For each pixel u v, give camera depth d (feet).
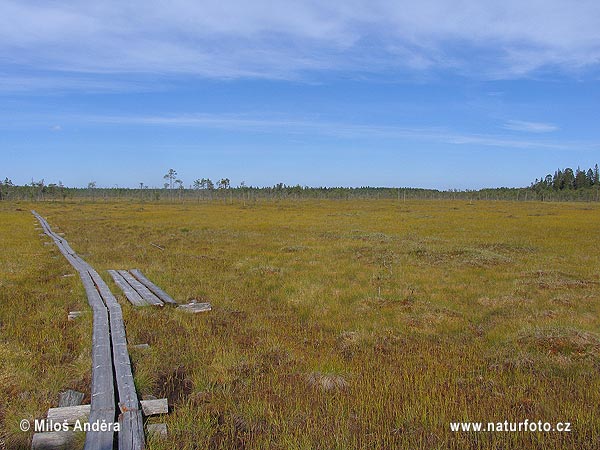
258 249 69.82
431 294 40.81
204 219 131.64
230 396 20.61
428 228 102.78
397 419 18.60
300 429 17.76
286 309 36.73
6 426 17.79
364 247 69.62
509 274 50.11
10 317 31.42
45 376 22.13
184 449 16.48
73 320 31.12
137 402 18.74
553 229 99.96
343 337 29.35
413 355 26.27
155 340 28.27
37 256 59.88
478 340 29.12
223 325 32.09
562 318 32.63
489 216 144.05
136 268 52.85
